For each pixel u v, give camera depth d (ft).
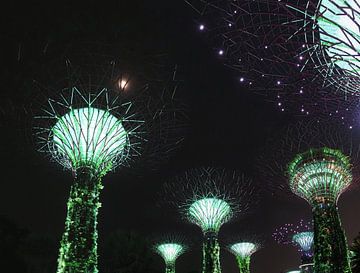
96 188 51.11
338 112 46.62
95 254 47.57
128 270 105.91
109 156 53.11
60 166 62.28
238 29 36.50
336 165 59.47
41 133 55.26
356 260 62.18
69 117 50.98
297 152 62.28
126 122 54.34
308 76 39.75
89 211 49.37
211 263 79.10
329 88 42.88
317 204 58.54
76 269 45.52
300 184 61.77
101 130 51.21
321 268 54.44
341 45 35.76
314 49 37.60
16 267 90.99
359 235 65.21
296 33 34.86
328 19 32.65
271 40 36.70
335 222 57.21
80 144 51.06
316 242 56.29
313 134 62.18
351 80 41.09
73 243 47.01
